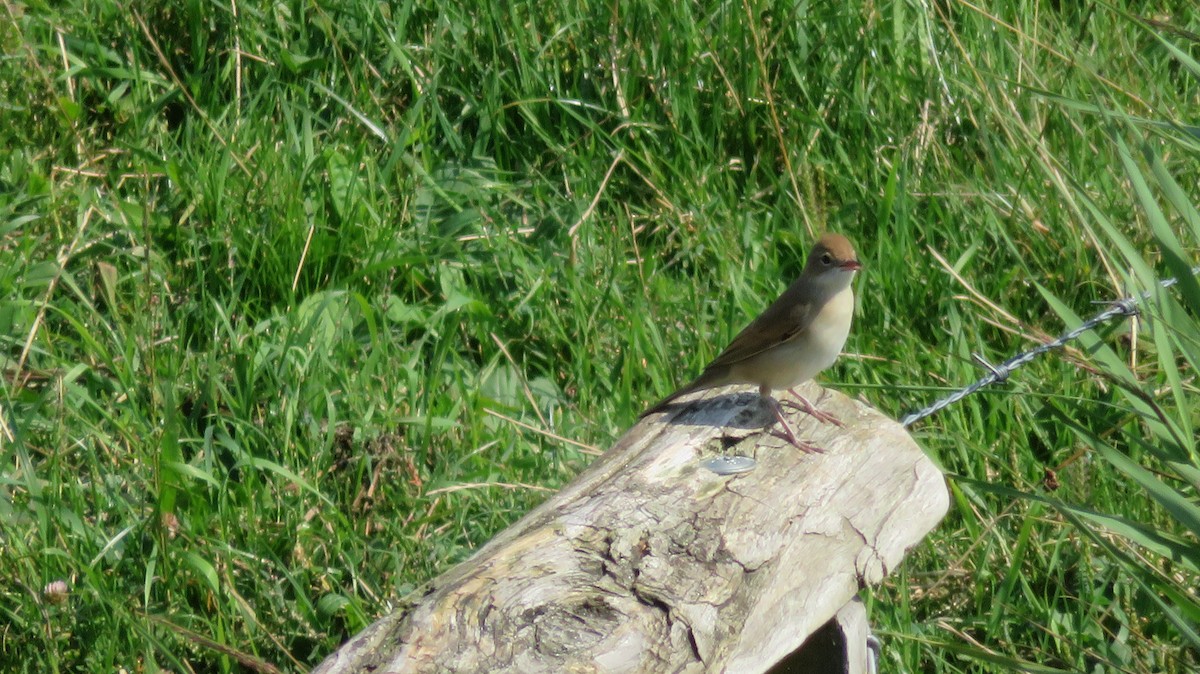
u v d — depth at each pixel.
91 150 12.84
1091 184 12.70
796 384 8.44
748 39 13.48
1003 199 12.45
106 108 13.44
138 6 13.84
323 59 13.54
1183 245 11.80
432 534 9.56
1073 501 9.72
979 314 11.61
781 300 8.32
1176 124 8.48
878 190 12.70
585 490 6.37
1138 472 6.88
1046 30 14.36
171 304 11.54
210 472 9.52
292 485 9.84
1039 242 12.19
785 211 12.90
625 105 13.40
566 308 11.87
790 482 6.37
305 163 12.50
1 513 9.34
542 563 5.62
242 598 8.84
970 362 9.74
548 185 13.07
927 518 6.40
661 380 10.89
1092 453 10.09
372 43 13.88
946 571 9.29
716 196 12.70
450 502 9.80
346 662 5.15
